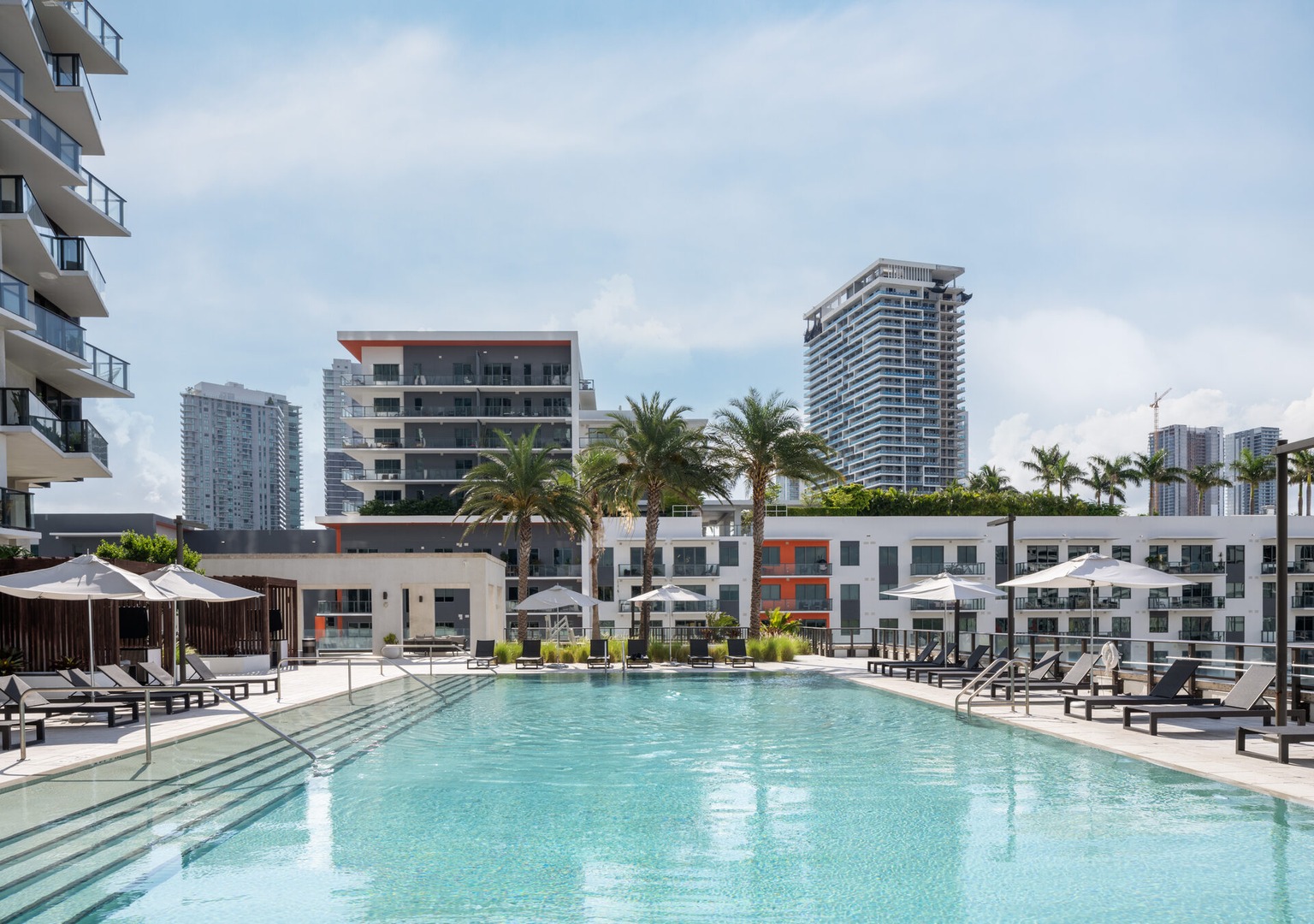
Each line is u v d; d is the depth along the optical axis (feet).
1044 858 22.98
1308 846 23.70
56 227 104.42
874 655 100.01
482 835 25.84
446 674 82.07
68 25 96.58
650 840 25.25
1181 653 50.31
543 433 221.25
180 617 73.56
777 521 205.26
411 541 206.08
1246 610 214.48
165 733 42.96
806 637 118.73
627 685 72.95
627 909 19.63
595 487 128.47
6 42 87.81
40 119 90.27
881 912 19.31
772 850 24.18
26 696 41.04
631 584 200.85
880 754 39.17
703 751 40.63
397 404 221.66
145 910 19.51
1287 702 36.63
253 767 35.83
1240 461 274.16
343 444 220.43
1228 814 27.14
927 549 208.23
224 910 19.52
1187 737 40.19
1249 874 21.52
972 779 33.09
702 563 202.49
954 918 18.89
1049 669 62.90
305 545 236.84
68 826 26.11
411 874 22.11
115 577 44.91
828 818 27.63
